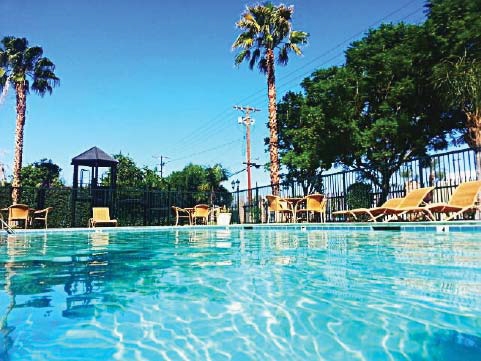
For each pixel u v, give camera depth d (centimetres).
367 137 1672
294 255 471
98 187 1795
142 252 562
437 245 514
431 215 866
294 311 216
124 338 177
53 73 2122
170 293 267
